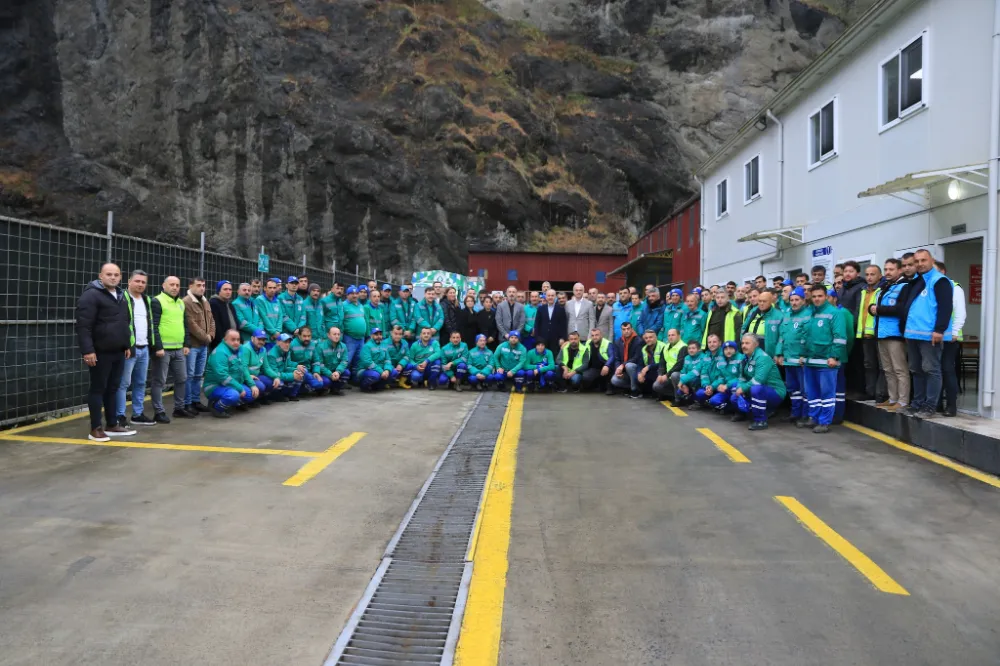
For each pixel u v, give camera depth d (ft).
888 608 10.80
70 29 125.59
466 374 37.22
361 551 13.16
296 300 35.14
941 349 22.16
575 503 16.34
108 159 122.01
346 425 25.50
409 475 18.75
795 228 40.14
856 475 18.71
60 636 9.57
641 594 11.33
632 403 32.58
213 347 28.91
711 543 13.67
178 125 124.36
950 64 26.43
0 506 15.14
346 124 132.05
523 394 35.76
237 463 19.31
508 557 12.92
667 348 32.30
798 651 9.46
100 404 21.83
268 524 14.46
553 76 165.78
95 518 14.47
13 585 11.18
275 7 148.97
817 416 25.17
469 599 11.11
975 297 28.32
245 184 124.57
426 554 13.16
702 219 62.59
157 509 15.17
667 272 87.81
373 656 9.38
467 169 139.74
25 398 24.25
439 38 157.58
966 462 19.74
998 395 21.97
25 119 117.50
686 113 165.68
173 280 25.40
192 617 10.26
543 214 144.05
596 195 151.74
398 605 10.98
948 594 11.32
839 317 24.27
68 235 25.91
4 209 107.96
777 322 27.02
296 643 9.61
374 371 35.50
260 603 10.81
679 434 24.59
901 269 23.59
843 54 35.24
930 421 21.59
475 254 101.71
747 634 9.95
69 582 11.34
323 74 142.31
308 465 19.36
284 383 31.01
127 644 9.40
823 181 38.32
